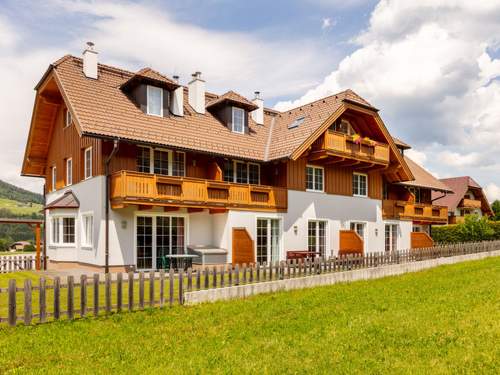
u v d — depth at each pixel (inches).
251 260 739.4
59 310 347.6
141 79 732.7
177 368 257.0
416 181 1202.6
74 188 764.0
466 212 2001.7
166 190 658.2
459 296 469.4
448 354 279.0
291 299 462.0
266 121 978.7
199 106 845.8
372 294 496.4
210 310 400.8
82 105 663.1
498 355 275.0
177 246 728.3
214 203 710.5
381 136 960.9
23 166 960.3
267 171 860.6
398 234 1082.1
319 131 811.4
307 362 267.9
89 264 690.2
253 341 311.9
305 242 856.9
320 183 904.9
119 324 346.6
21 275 649.0
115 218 660.1
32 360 269.6
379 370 253.0
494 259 917.2
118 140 635.5
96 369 255.8
